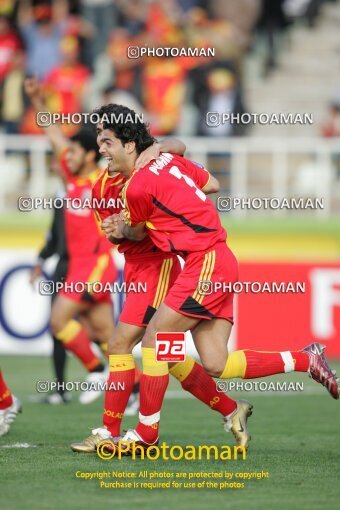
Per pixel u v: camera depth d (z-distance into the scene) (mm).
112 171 21156
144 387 20922
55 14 53562
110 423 21781
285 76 58594
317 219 44500
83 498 17531
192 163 21641
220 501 17453
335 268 42031
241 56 54469
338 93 53062
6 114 50781
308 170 45656
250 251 44500
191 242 20297
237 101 48625
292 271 42000
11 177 45562
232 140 45812
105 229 21250
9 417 23875
